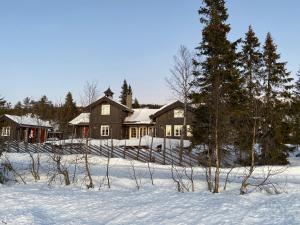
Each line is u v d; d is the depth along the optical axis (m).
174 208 12.91
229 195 15.11
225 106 18.27
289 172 27.11
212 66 30.89
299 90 44.75
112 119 54.47
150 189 17.72
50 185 19.44
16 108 72.44
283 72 32.44
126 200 15.14
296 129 35.28
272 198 13.99
